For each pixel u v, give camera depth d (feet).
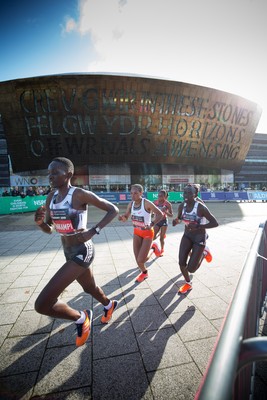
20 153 105.19
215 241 20.79
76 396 5.11
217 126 114.93
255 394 5.08
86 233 6.00
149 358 6.24
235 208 56.13
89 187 122.83
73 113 97.76
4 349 6.71
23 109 95.45
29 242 21.65
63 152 105.91
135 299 9.82
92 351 6.57
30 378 5.62
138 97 98.17
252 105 116.98
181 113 105.91
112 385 5.37
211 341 6.95
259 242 6.56
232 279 11.87
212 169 145.79
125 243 20.83
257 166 176.65
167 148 112.06
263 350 1.94
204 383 1.70
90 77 90.58
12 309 9.12
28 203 54.54
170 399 4.99
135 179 132.05
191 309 8.89
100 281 11.92
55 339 7.17
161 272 13.15
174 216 41.37
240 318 2.64
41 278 12.52
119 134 104.47
